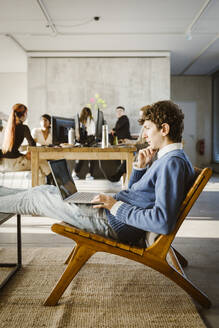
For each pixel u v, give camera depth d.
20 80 8.83
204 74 9.28
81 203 1.37
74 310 1.25
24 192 1.47
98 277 1.57
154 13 4.99
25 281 1.50
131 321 1.17
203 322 1.17
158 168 1.18
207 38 6.10
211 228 2.56
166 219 1.08
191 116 9.43
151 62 7.01
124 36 6.02
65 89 7.06
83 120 4.84
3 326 1.13
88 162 5.12
